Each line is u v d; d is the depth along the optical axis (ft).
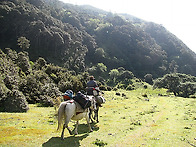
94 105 36.32
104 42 501.15
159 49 525.75
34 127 31.58
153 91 203.31
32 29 263.49
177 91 184.85
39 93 74.23
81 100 27.68
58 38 274.57
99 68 329.93
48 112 50.24
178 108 70.03
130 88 245.45
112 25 577.43
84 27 535.60
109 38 516.32
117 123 39.73
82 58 321.52
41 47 266.16
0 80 53.93
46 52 269.23
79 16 605.73
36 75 91.91
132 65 442.09
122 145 23.91
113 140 26.17
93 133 29.91
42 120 37.81
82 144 23.68
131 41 513.04
